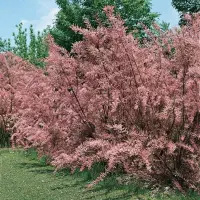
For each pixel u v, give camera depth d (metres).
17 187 6.38
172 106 5.46
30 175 7.23
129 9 25.41
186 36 5.51
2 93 11.82
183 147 5.54
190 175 5.60
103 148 5.99
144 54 6.39
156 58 6.29
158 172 5.70
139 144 5.51
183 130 5.62
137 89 6.04
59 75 6.90
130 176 6.15
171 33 6.39
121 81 6.33
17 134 10.23
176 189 5.53
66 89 6.98
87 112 6.86
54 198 5.60
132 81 6.22
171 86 5.72
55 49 7.01
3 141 11.87
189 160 5.46
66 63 6.79
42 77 9.29
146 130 5.96
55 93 7.45
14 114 11.20
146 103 5.79
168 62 6.11
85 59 7.34
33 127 8.90
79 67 7.00
